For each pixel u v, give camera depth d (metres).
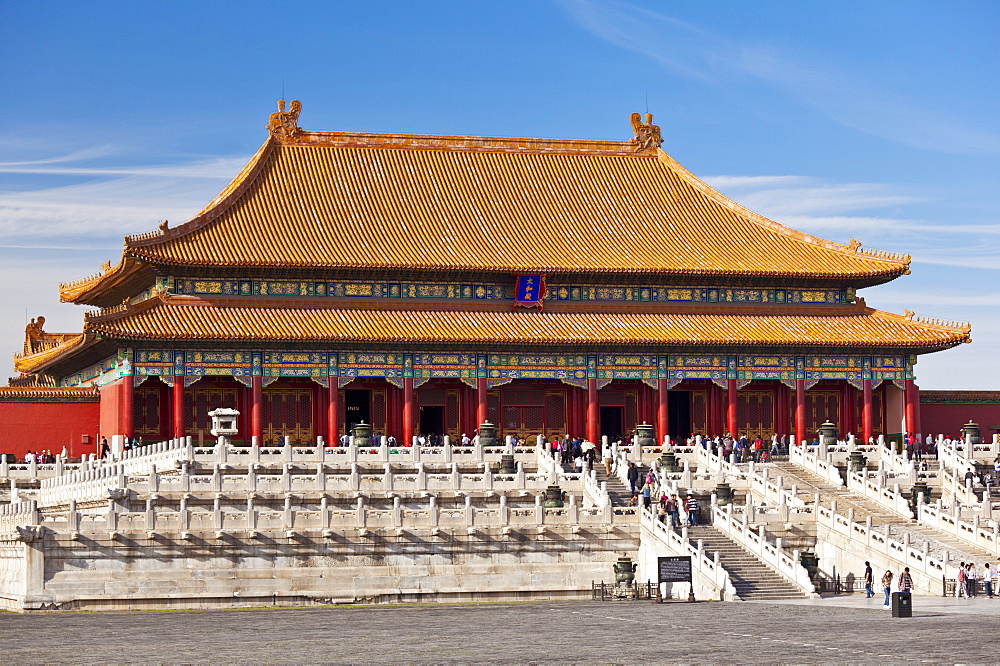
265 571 85.50
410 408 127.56
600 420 136.50
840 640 63.75
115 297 142.88
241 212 134.62
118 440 116.06
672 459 104.00
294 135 144.12
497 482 95.75
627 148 151.88
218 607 84.25
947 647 61.03
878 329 138.62
